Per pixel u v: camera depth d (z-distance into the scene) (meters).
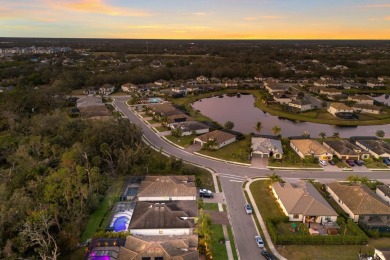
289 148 106.12
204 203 70.62
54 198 63.19
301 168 90.12
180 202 66.31
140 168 84.06
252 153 98.44
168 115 134.12
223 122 140.75
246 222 64.19
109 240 55.38
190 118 132.50
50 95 146.12
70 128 103.94
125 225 62.53
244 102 184.50
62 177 67.31
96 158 83.25
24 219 56.53
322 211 64.12
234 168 89.81
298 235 57.91
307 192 68.88
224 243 57.72
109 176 81.81
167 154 99.31
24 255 52.94
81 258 53.72
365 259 53.41
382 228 61.28
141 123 131.62
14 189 67.69
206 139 106.75
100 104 157.00
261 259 53.78
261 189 77.62
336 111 150.75
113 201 71.06
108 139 93.25
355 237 57.41
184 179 76.62
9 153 91.44
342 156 95.69
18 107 128.50
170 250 51.06
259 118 150.12
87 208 65.19
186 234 59.03
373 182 80.25
